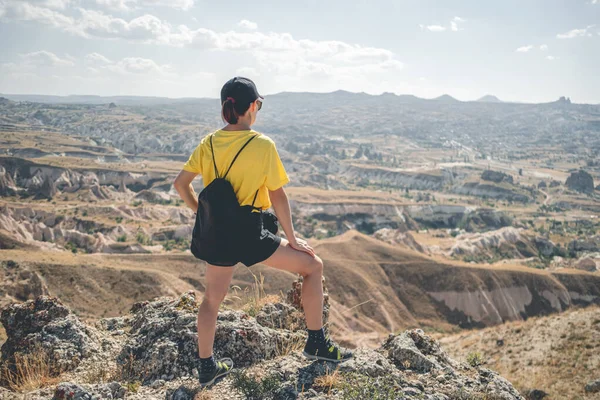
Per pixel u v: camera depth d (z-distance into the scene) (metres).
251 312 5.26
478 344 27.56
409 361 4.38
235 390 3.65
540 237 180.75
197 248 3.49
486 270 114.00
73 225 142.62
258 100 3.51
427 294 110.31
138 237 139.00
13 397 3.49
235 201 3.35
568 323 24.73
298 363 4.00
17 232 116.31
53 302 4.78
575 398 17.09
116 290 76.06
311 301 3.82
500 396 3.96
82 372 4.10
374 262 116.88
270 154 3.37
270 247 3.49
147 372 4.05
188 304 5.02
